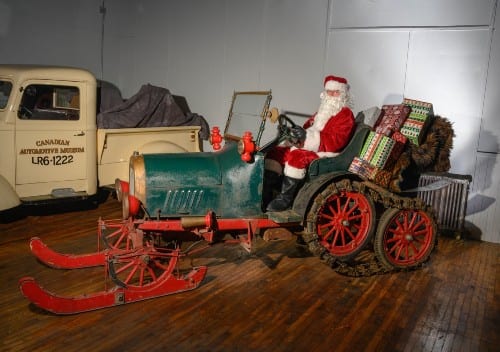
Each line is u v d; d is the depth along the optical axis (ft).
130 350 7.45
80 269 10.51
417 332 8.38
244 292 9.73
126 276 10.25
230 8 18.06
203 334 8.01
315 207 10.14
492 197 13.46
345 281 10.50
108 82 22.02
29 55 18.95
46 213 14.93
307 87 16.52
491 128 13.28
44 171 13.66
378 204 12.00
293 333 8.16
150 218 9.40
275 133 17.10
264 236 10.06
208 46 18.97
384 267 10.97
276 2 16.79
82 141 14.17
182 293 9.55
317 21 15.93
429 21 13.84
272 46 17.15
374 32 14.80
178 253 9.42
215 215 9.36
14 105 12.90
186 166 9.61
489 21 12.95
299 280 10.45
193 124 17.62
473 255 12.44
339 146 10.84
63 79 13.61
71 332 7.92
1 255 11.25
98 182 14.89
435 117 13.74
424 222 11.41
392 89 14.74
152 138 15.87
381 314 9.00
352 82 15.49
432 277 10.91
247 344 7.75
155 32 20.62
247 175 9.74
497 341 8.16
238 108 11.91
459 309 9.31
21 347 7.43
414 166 12.48
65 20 19.98
